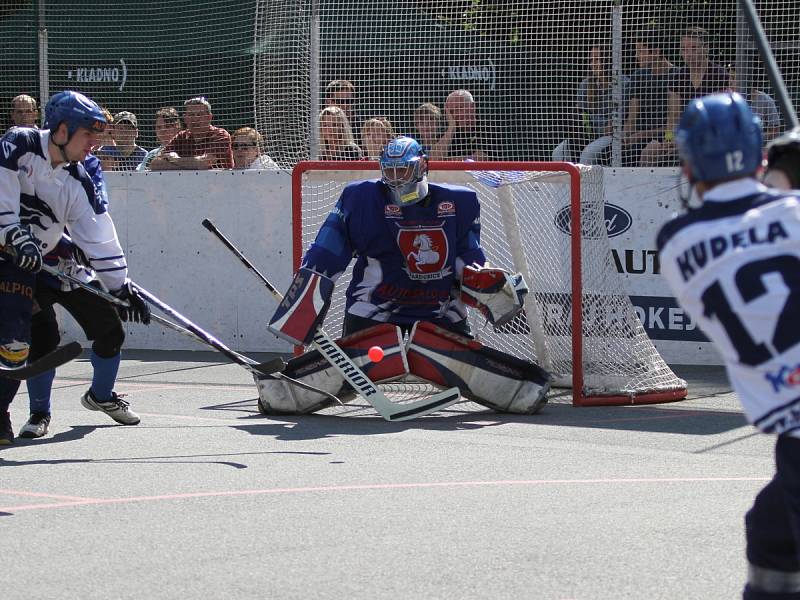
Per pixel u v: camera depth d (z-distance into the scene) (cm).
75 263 1541
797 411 657
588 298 1873
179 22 2456
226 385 2072
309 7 2316
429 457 1407
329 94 2320
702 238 673
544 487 1237
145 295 1562
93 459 1398
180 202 2486
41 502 1180
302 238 2048
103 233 1491
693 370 2181
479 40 2211
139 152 2539
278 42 2353
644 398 1838
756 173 692
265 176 2422
